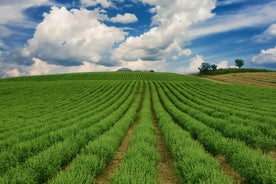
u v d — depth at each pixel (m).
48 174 7.09
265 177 5.86
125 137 13.23
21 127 16.03
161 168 8.38
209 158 7.32
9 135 12.90
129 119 16.80
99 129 12.95
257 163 6.79
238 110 19.48
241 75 95.56
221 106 21.38
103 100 31.34
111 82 63.12
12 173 6.42
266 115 17.06
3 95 39.44
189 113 19.41
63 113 21.55
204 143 10.52
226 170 7.96
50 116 19.72
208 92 37.97
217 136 10.12
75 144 9.76
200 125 12.55
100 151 8.49
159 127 15.87
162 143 11.90
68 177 5.92
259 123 12.67
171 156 9.70
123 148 11.01
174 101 28.75
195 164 6.62
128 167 6.61
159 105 25.14
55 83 60.09
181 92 39.81
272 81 73.75
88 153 8.23
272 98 30.66
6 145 10.09
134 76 96.12
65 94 39.91
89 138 11.36
